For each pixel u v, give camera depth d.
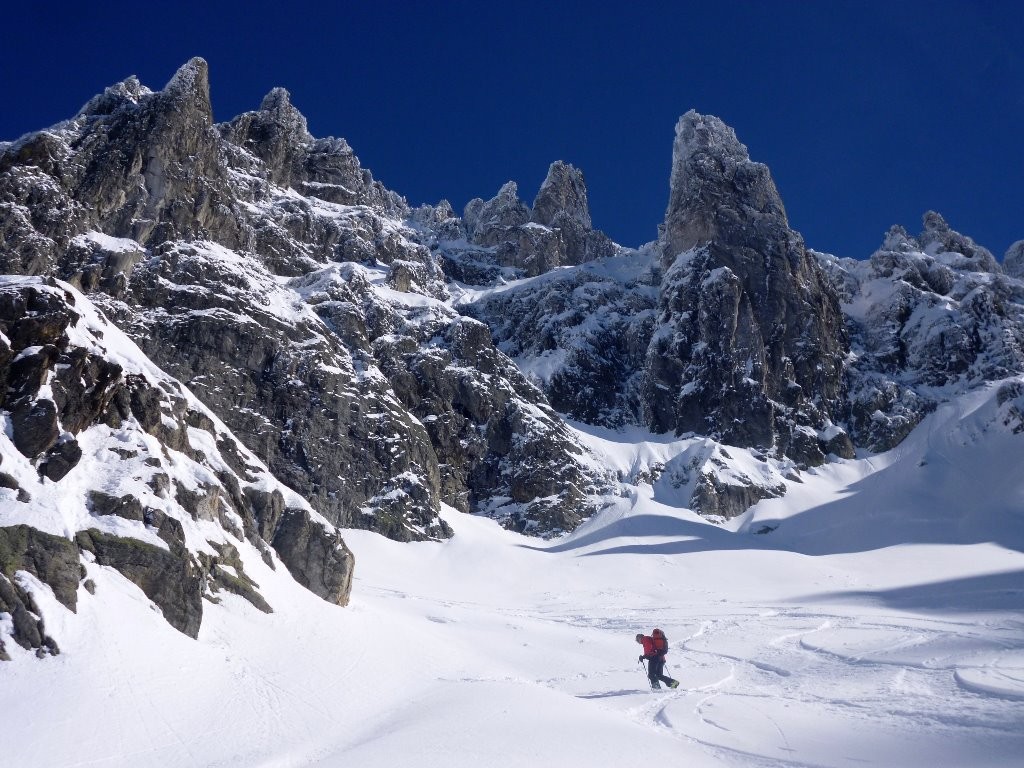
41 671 13.88
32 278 20.95
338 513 63.50
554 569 62.78
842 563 63.72
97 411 20.34
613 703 20.70
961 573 57.47
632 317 105.56
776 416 89.19
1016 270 135.50
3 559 15.02
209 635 18.28
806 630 36.72
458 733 15.31
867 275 115.81
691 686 23.41
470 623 37.19
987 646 27.42
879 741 16.08
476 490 76.38
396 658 22.69
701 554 65.38
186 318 65.50
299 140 125.75
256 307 69.44
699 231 103.62
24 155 68.12
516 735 15.30
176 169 76.81
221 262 71.19
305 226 99.44
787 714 18.91
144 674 15.09
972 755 14.62
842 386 96.69
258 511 26.53
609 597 54.81
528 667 27.83
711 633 37.22
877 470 86.12
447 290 115.31
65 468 17.97
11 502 16.19
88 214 68.56
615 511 75.06
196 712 14.72
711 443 82.88
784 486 81.56
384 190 155.75
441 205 165.50
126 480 19.02
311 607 23.23
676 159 113.38
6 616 14.32
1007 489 74.06
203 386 63.22
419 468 69.62
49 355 18.92
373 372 73.50
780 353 94.00
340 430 67.06
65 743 12.48
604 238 149.62
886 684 22.16
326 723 16.22
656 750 15.12
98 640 15.16
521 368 96.19
